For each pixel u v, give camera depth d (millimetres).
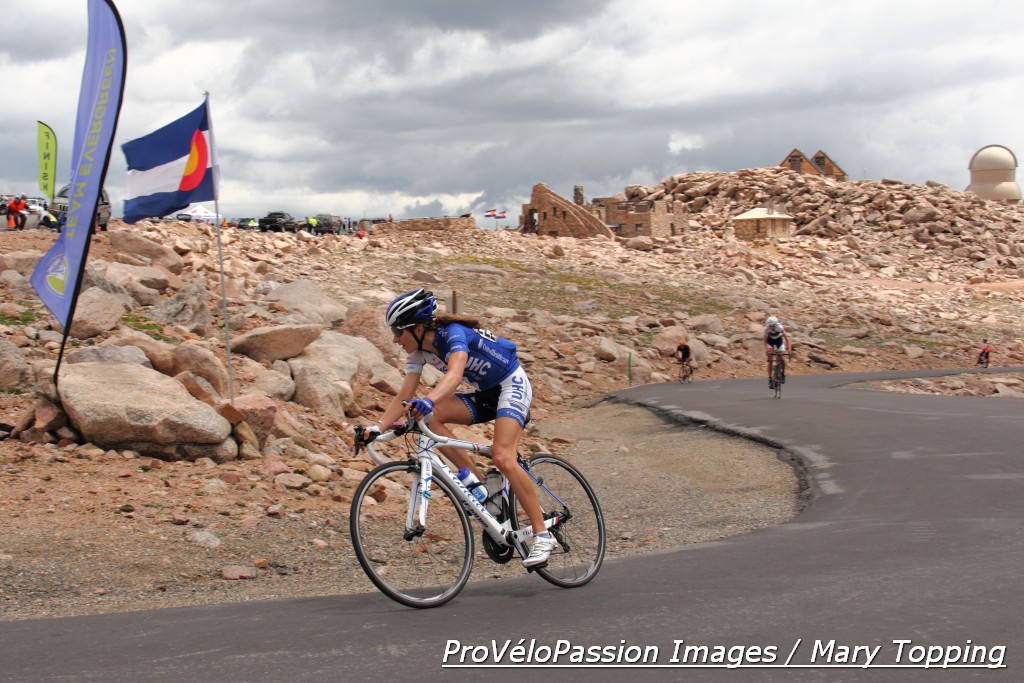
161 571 7234
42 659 4512
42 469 9625
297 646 4609
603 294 44031
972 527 7977
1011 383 33531
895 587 5746
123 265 23062
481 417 5848
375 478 5434
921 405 19953
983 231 83812
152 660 4414
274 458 10836
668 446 16031
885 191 90375
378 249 48844
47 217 36812
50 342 16000
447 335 5523
